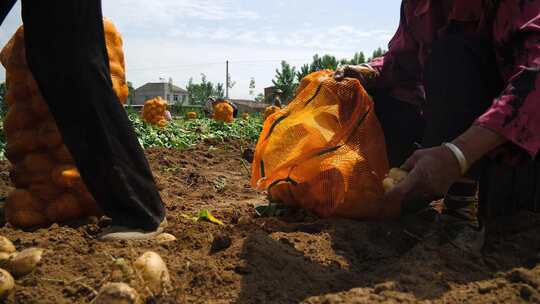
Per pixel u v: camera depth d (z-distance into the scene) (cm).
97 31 248
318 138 292
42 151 295
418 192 206
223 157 873
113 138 253
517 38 211
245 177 641
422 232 280
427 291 189
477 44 245
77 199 294
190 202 446
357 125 298
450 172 194
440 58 252
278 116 312
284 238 253
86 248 243
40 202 293
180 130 1316
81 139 250
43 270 215
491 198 287
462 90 245
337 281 212
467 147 192
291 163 292
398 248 266
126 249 237
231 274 214
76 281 205
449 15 265
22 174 294
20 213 289
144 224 259
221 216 343
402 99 331
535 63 195
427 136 261
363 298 179
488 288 190
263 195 503
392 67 324
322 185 291
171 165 713
